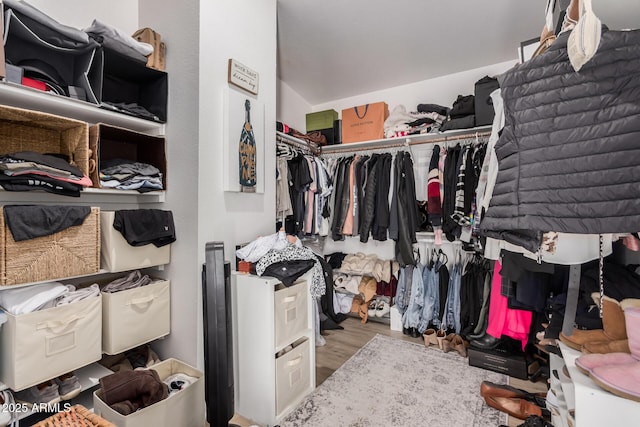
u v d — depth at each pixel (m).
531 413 1.60
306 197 2.86
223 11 1.78
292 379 1.73
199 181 1.65
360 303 3.21
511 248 1.34
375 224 2.90
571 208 0.85
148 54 1.68
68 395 1.36
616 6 0.90
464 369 2.17
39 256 1.26
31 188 1.23
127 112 1.60
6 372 1.19
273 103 2.17
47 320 1.25
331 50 2.72
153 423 1.21
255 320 1.64
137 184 1.62
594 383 0.90
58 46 1.41
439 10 2.22
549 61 0.88
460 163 2.55
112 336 1.48
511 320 1.91
